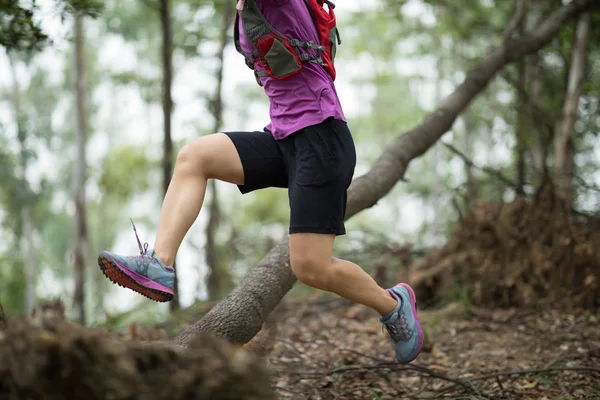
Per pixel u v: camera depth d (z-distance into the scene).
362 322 6.88
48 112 25.69
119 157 25.88
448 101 7.86
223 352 2.07
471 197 9.10
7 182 20.20
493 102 15.80
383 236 10.53
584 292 6.78
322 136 3.30
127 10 19.06
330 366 4.95
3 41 5.44
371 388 4.53
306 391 4.47
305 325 6.87
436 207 18.81
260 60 3.40
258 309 4.35
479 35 15.18
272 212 24.42
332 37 3.54
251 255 11.95
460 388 4.46
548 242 7.22
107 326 7.72
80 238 15.66
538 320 6.37
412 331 3.66
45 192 23.12
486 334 6.03
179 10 17.19
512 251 7.24
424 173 26.50
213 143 3.44
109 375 2.01
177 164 3.43
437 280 7.49
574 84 10.38
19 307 20.59
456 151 8.91
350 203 5.55
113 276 3.15
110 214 29.39
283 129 3.37
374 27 25.00
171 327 6.79
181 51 13.91
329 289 3.50
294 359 5.31
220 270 11.23
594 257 6.94
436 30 18.86
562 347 5.50
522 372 4.42
